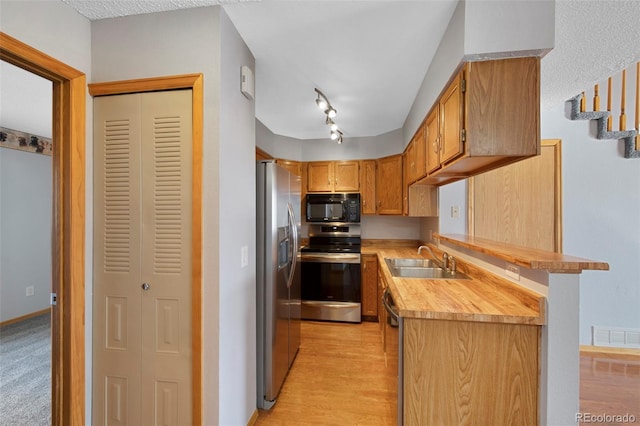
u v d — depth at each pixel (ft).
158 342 4.84
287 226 7.84
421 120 7.68
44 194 12.69
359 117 10.26
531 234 8.66
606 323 9.01
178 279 4.79
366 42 5.77
